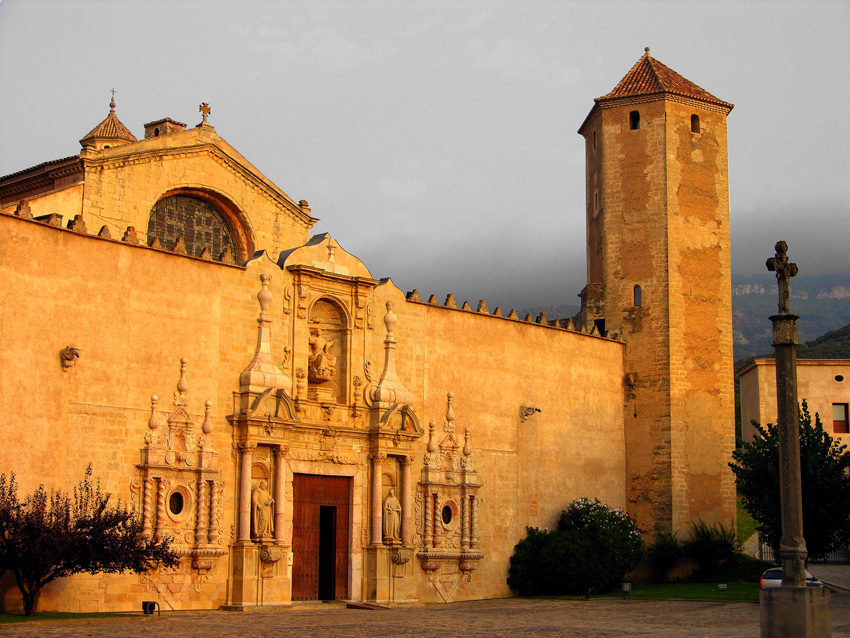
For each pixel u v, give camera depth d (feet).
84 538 102.27
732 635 96.99
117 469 117.29
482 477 158.30
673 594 154.71
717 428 182.09
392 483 145.48
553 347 172.86
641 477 179.52
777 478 153.07
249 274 133.49
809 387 249.75
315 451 136.98
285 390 133.69
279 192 174.60
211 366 127.95
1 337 108.88
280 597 129.70
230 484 127.95
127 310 120.57
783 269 86.63
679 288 182.39
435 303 156.76
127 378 119.55
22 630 90.68
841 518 150.41
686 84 193.77
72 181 152.87
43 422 111.34
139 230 156.46
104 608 113.70
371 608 133.39
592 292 188.34
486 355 162.30
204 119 167.43
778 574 137.39
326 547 140.56
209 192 165.99
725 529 177.47
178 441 123.24
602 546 160.25
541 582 159.43
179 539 121.19
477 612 127.03
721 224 188.85
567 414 172.96
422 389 152.46
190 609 121.49
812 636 79.36
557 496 169.07
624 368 183.83
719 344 184.96
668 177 184.55
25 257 112.06
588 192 199.21
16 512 102.06
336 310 144.25
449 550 150.61
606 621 113.19
